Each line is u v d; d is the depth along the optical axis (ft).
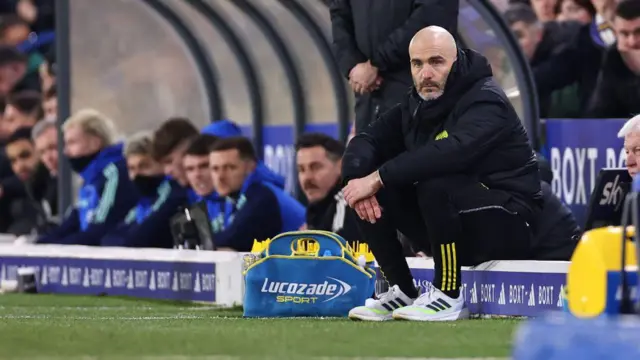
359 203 84.74
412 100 86.63
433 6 95.45
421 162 82.99
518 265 86.99
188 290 115.75
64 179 152.35
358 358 60.23
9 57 188.14
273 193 117.80
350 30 102.47
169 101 158.81
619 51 120.67
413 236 87.61
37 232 167.02
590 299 60.29
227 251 113.50
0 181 179.83
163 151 129.80
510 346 64.90
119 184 137.80
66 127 139.64
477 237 86.07
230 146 119.24
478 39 117.60
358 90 99.86
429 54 84.17
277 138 150.30
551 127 119.75
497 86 85.76
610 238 60.64
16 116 179.32
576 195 118.93
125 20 157.58
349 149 87.97
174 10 153.89
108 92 157.28
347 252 88.58
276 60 149.38
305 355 61.31
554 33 125.29
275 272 88.38
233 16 149.69
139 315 97.04
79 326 77.15
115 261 124.26
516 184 86.02
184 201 128.47
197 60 155.22
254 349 63.52
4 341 68.03
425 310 83.46
